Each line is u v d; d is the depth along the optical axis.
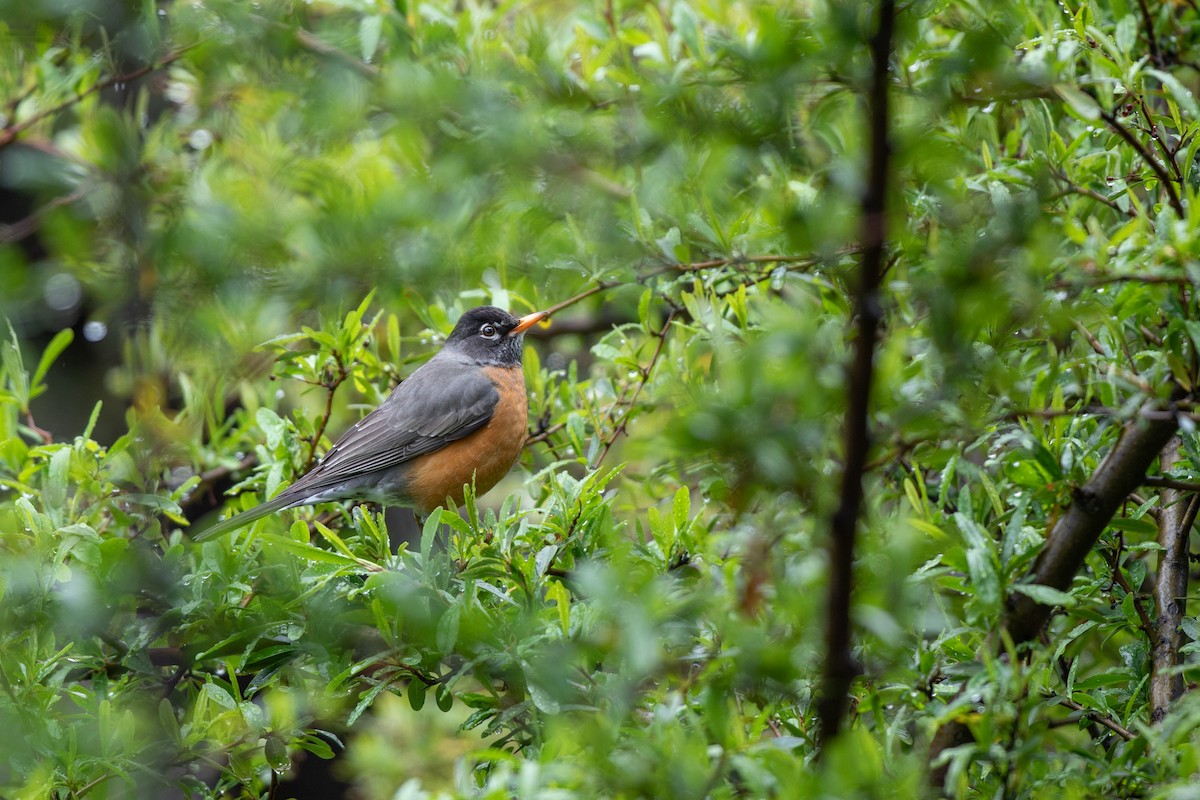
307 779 12.30
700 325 8.38
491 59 9.16
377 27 8.92
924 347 5.91
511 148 7.06
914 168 5.07
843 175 4.68
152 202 8.37
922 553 5.96
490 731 7.17
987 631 5.73
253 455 11.26
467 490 7.73
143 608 8.08
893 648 5.71
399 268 8.16
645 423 7.82
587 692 6.26
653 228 8.55
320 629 7.56
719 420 4.21
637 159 7.02
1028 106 7.65
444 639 6.51
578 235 8.21
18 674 7.41
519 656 6.41
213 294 7.71
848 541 4.42
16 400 9.39
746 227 8.22
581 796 5.04
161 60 8.26
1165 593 7.28
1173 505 7.55
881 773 4.77
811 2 6.27
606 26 10.23
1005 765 5.47
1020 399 6.00
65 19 7.66
